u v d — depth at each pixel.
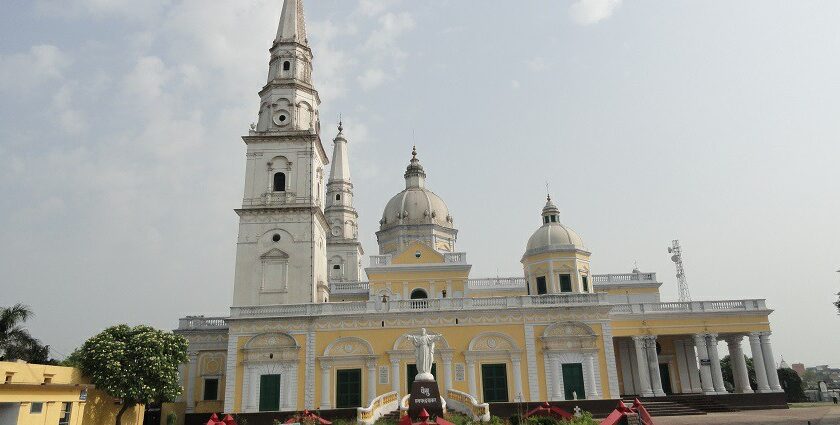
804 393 75.81
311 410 45.16
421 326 48.00
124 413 44.91
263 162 57.38
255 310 48.81
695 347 55.47
